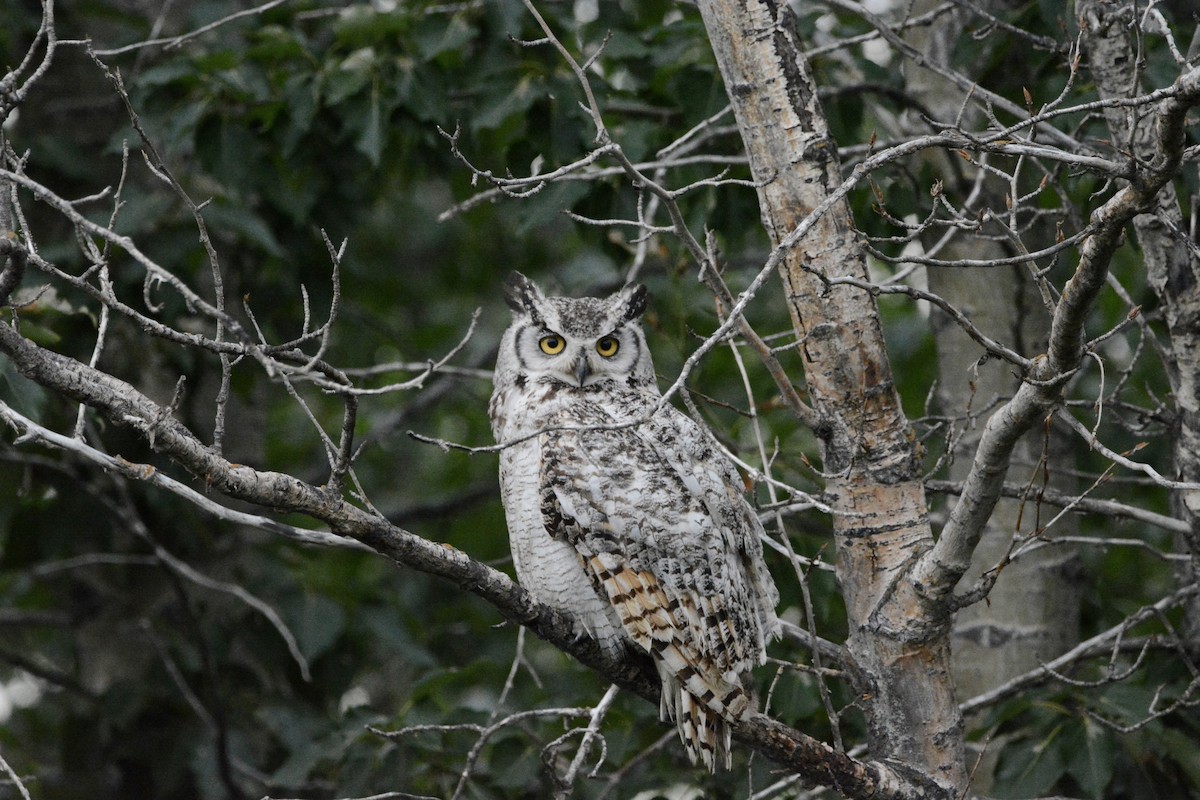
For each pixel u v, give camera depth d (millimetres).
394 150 13117
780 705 10172
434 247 20188
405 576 15961
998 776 9570
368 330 17219
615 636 9117
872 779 7777
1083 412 13180
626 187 11562
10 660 13766
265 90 11727
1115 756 9430
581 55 11625
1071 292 6277
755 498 9055
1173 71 9750
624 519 8875
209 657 12617
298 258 13484
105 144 14367
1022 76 11266
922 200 11320
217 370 13430
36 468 13281
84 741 14086
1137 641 9977
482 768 11195
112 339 12781
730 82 8234
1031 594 11281
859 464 8055
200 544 14133
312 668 13547
